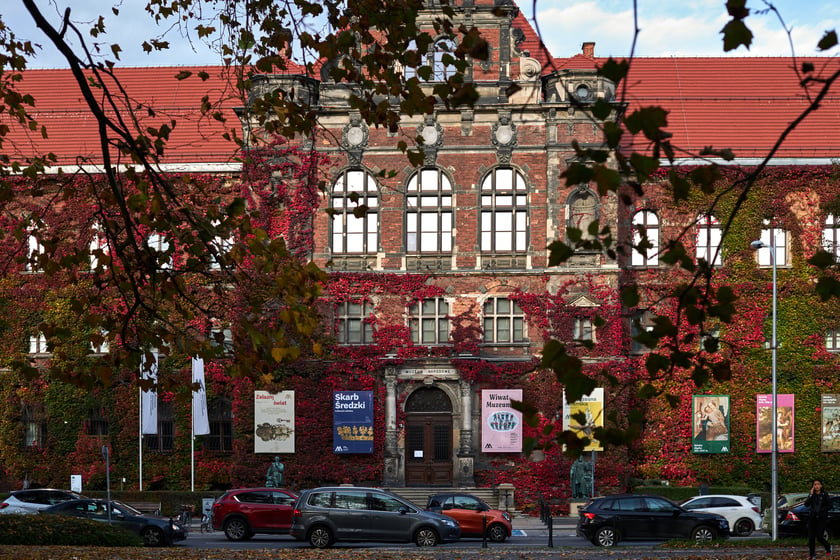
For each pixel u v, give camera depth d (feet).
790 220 178.81
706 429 174.09
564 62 180.86
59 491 134.72
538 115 173.06
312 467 168.14
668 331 35.96
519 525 150.51
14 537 98.58
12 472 180.75
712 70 200.03
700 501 135.54
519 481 166.40
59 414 180.86
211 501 141.28
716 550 97.76
